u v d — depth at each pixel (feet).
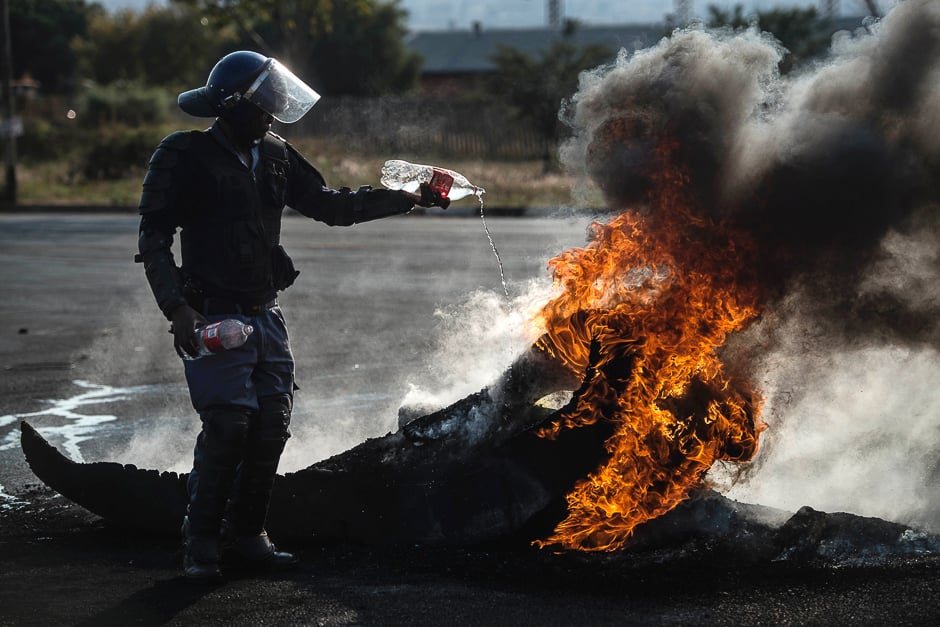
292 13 194.18
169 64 284.00
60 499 24.77
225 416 19.15
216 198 19.33
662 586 18.22
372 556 20.18
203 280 19.52
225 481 19.25
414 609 17.61
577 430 19.58
